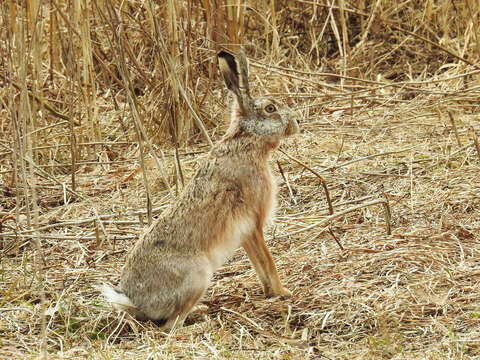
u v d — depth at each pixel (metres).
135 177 12.76
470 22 15.47
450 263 9.11
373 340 7.34
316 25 17.83
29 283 9.55
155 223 8.55
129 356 7.48
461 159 12.13
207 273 8.41
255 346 7.67
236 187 8.66
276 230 10.65
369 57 17.02
